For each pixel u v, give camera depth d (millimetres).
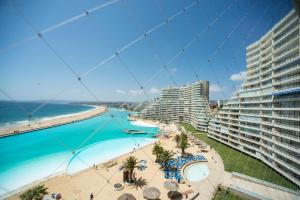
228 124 62500
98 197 28500
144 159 47969
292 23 37812
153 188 27906
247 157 49312
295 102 35469
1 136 61125
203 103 101312
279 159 37906
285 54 38719
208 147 60062
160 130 96938
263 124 45688
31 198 21938
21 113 114188
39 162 46312
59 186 31922
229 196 28484
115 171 38906
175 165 42281
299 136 33812
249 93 53188
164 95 135500
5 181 35812
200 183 33250
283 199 27734
